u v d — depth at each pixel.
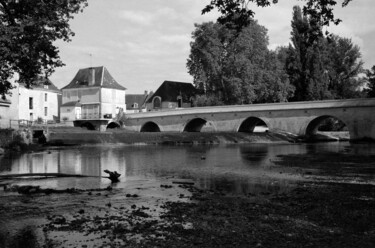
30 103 73.69
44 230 8.34
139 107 97.62
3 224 8.85
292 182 15.74
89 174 18.55
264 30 72.00
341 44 78.62
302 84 74.81
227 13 14.21
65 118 78.75
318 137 59.97
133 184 15.25
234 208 10.54
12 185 14.70
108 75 80.81
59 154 31.53
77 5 22.73
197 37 70.50
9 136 35.16
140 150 37.28
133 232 8.20
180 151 35.81
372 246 7.36
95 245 7.36
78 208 10.61
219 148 40.62
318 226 8.77
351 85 77.12
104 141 46.94
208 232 8.21
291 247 7.29
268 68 71.31
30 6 20.47
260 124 77.00
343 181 16.02
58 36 22.08
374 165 22.25
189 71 74.00
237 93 65.81
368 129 52.16
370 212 10.15
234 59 67.00
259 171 19.59
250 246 7.33
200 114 65.75
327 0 13.83
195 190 13.70
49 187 14.44
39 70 22.92
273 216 9.65
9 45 19.17
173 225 8.73
